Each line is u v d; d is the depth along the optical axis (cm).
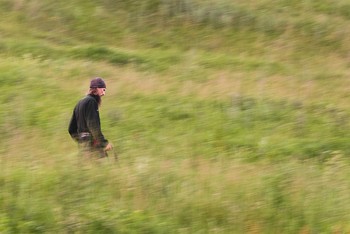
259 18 11188
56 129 5791
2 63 8019
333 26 11144
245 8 11425
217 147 5931
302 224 3297
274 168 4259
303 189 3594
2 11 10744
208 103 7406
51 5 11025
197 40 10650
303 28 11031
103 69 8338
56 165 3734
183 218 3250
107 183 3509
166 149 5300
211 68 9112
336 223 3319
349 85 8906
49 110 6581
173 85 7956
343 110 7662
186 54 9681
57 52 9050
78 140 4588
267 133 6681
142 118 6725
